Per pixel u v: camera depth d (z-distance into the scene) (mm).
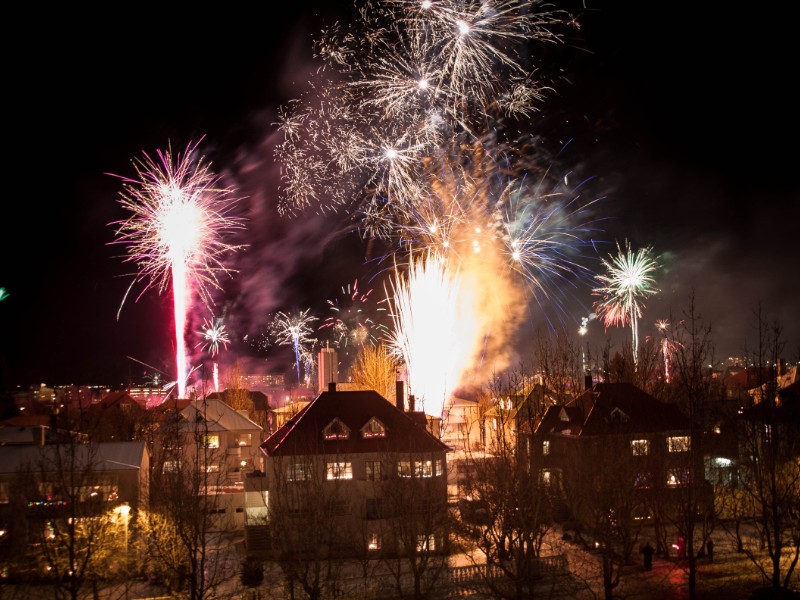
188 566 51656
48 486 56281
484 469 58500
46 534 54812
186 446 78375
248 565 55156
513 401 85562
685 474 63688
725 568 56344
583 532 66500
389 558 59781
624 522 53875
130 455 63156
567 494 67438
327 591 50250
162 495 58531
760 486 48781
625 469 56344
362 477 62031
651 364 93938
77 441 59906
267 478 65188
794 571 54781
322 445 62750
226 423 81562
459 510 68312
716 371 118250
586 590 52344
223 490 71688
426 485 57031
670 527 66938
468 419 106875
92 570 51125
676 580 53938
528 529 48375
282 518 53125
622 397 71875
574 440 67938
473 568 54281
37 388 148250
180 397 106000
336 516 60438
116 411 94875
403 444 62938
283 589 51906
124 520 57312
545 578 54594
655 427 68000
